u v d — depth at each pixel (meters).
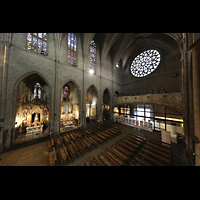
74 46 15.25
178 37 11.02
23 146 9.28
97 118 18.64
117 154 7.15
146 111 16.41
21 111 12.96
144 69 20.22
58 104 12.38
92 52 18.14
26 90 14.02
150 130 14.69
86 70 16.52
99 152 8.47
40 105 14.91
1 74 8.38
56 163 6.80
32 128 12.80
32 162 6.88
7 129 8.62
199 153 3.87
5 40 8.69
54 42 12.45
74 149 8.37
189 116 8.86
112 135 12.45
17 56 9.41
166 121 13.95
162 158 6.66
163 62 17.12
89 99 23.28
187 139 8.78
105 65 20.83
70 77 14.02
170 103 12.02
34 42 10.92
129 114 19.42
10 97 8.87
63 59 13.48
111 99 21.44
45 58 11.47
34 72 10.56
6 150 8.38
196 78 4.02
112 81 22.05
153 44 18.66
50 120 11.48
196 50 4.02
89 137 11.29
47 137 11.30
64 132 13.11
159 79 17.55
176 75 15.12
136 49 21.70
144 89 19.88
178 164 6.83
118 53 20.73
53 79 12.05
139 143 9.46
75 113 19.81
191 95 8.33
